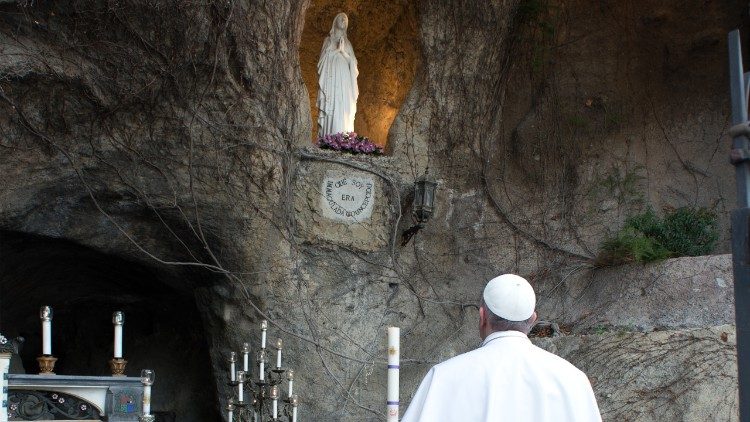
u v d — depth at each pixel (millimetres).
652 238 11828
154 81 9945
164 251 11117
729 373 9508
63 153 9961
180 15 9688
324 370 11383
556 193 13406
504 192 13164
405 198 12375
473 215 12898
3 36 9242
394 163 12289
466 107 12789
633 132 13867
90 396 6785
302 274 11438
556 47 13820
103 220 10625
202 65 10062
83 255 11484
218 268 10773
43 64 9422
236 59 10273
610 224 13367
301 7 11305
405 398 11859
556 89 13797
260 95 10680
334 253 11719
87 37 9547
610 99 13891
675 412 9703
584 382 3410
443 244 12625
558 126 13688
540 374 3375
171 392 13180
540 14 13594
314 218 11578
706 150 13711
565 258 13000
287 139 11258
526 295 3568
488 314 3604
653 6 13875
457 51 12633
